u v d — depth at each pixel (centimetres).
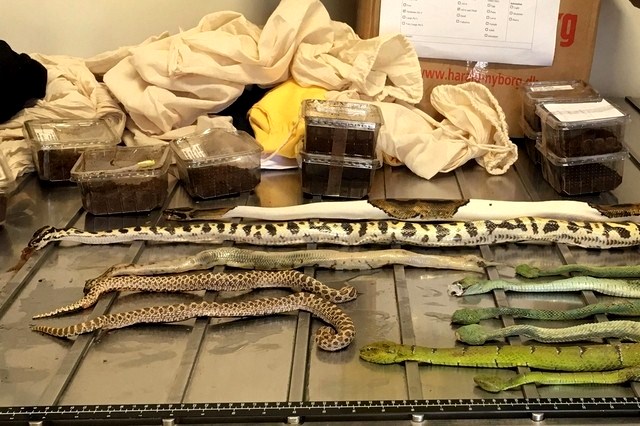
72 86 163
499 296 113
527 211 134
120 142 160
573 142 141
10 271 119
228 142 147
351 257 121
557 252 127
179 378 95
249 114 159
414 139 150
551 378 95
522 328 103
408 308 110
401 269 120
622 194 145
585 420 90
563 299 114
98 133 152
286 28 153
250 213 133
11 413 90
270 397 92
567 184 143
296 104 155
